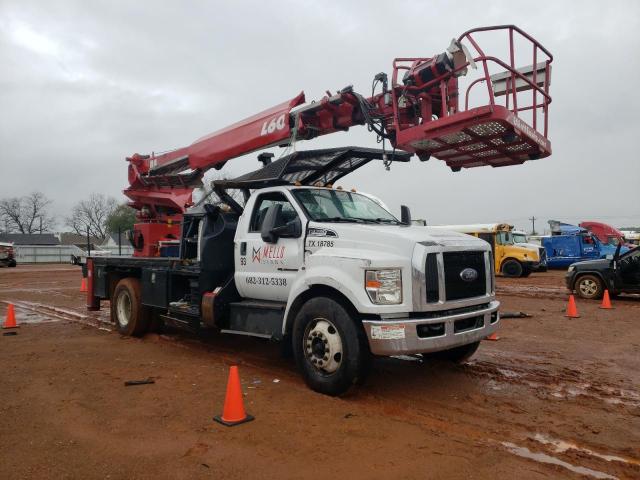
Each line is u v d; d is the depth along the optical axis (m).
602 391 5.68
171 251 10.27
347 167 7.73
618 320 10.77
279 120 8.16
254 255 6.62
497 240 25.61
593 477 3.59
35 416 4.75
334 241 5.64
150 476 3.56
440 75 6.59
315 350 5.47
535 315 11.51
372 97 7.52
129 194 11.38
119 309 9.16
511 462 3.81
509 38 6.63
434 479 3.52
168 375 6.23
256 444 4.08
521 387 5.81
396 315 5.01
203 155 9.59
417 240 5.12
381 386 5.77
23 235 87.50
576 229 33.66
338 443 4.11
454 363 6.85
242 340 8.52
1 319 11.22
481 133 6.14
